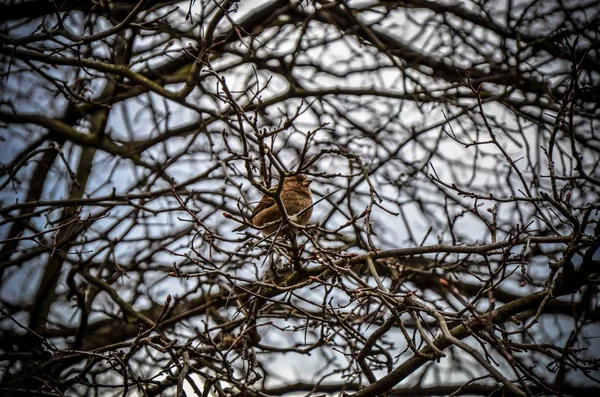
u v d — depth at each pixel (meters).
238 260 8.98
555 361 6.20
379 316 8.08
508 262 6.29
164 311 6.68
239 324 8.26
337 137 10.90
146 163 10.77
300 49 10.87
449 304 8.34
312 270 7.22
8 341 9.58
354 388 9.52
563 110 6.29
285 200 8.77
